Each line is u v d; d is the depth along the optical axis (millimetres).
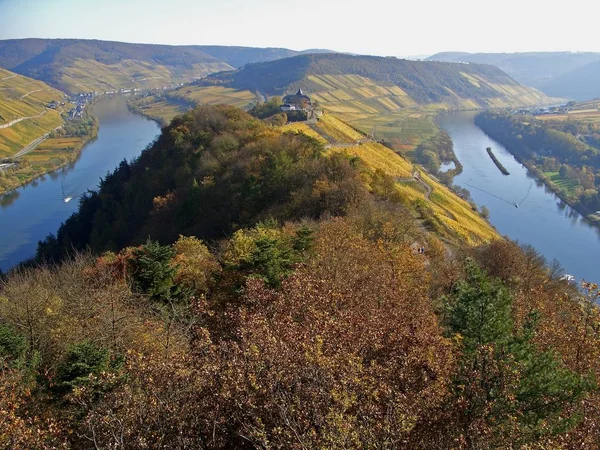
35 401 21656
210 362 17922
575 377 20172
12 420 16484
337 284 28500
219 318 25812
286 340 18922
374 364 18328
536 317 26594
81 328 28250
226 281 34938
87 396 19484
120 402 16922
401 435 15328
